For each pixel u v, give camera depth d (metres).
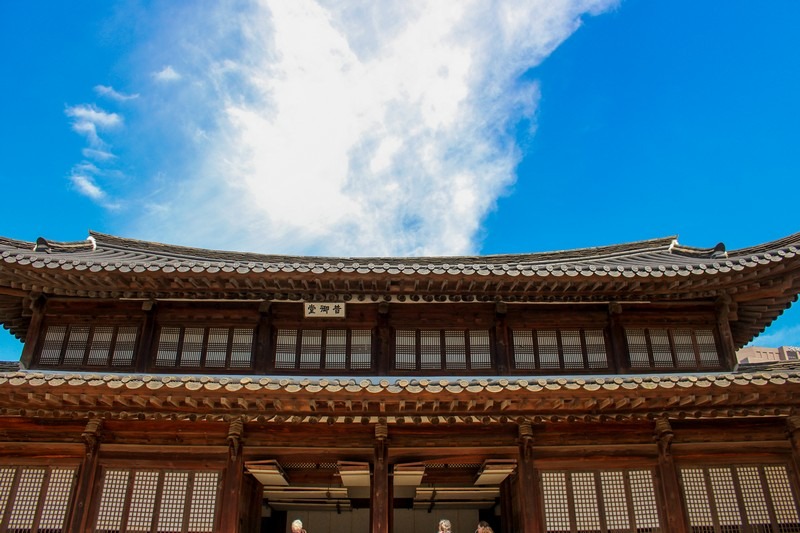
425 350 16.47
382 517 13.76
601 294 16.48
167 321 16.59
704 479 14.36
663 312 16.97
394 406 13.31
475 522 20.02
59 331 16.41
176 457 14.30
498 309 16.61
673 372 16.31
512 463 14.59
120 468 14.17
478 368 16.30
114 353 16.20
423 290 16.17
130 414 13.77
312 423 14.50
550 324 16.86
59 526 13.60
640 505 14.13
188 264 15.26
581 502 14.18
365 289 16.14
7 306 17.22
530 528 13.84
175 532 13.69
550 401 13.10
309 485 16.59
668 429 14.24
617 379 13.02
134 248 20.55
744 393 13.07
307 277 15.51
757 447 14.58
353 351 16.42
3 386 12.38
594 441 14.64
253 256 20.83
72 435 14.30
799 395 13.22
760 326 18.42
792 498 14.18
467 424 14.68
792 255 14.87
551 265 15.79
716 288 16.20
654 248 20.66
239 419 14.09
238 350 16.34
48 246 17.44
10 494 13.81
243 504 14.76
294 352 16.38
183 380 12.67
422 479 17.05
